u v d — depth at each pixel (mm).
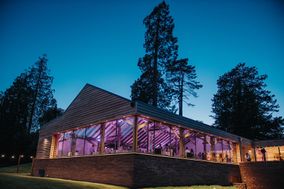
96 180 13711
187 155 16531
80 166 15602
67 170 16844
